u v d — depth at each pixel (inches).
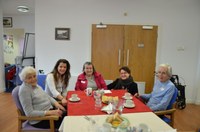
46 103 84.1
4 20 278.2
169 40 169.2
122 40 167.3
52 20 166.2
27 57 234.5
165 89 88.3
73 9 165.3
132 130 50.0
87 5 164.9
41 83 114.9
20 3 201.9
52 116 73.5
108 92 100.0
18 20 277.3
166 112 81.7
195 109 157.6
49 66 171.8
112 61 169.6
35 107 79.8
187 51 171.3
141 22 166.9
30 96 76.3
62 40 169.0
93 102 81.4
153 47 169.0
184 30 168.7
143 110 71.6
